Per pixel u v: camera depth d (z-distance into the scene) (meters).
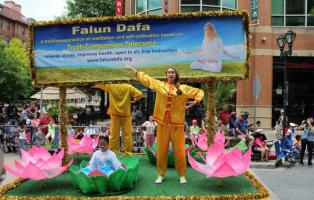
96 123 22.80
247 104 23.59
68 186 7.50
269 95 23.67
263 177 12.09
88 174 6.89
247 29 8.43
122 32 8.71
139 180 7.92
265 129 23.55
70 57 8.90
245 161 7.02
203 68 8.52
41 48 8.97
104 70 8.80
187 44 8.55
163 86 7.32
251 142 12.77
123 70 8.73
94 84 8.91
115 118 10.77
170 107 7.34
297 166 14.23
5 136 16.38
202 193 6.93
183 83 9.34
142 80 7.44
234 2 24.31
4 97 32.50
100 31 8.80
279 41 16.48
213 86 8.82
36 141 15.45
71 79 8.93
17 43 51.84
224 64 8.49
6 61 31.67
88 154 11.02
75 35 8.87
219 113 19.42
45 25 8.88
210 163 7.39
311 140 14.38
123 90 10.70
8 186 7.45
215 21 8.47
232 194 6.85
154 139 14.77
